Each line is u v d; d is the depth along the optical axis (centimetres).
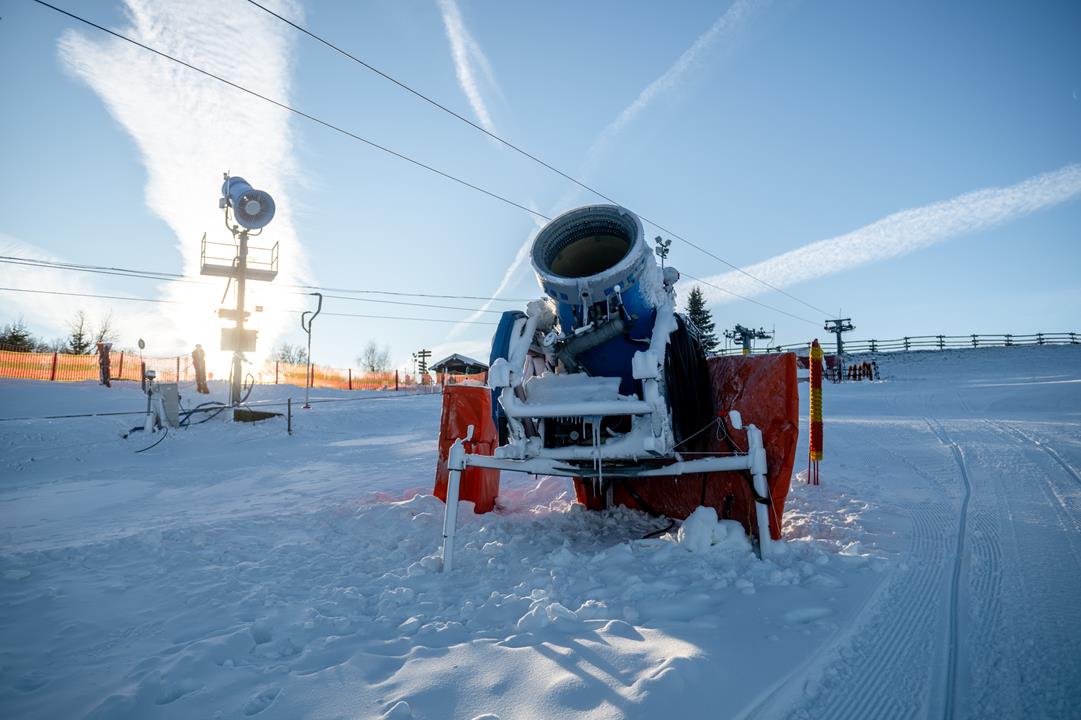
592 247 485
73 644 294
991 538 434
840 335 5728
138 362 2934
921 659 255
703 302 5162
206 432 1522
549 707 213
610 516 597
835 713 213
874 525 480
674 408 445
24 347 4534
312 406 2253
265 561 446
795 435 443
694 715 205
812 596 317
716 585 338
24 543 518
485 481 655
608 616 302
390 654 268
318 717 214
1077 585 333
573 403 421
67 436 1374
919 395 2216
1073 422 1281
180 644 293
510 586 370
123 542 492
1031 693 226
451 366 3378
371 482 867
